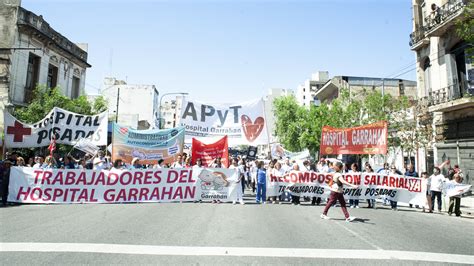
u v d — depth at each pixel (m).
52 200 11.47
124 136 13.45
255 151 21.58
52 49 23.33
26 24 19.97
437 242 6.85
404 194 12.95
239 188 12.61
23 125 12.58
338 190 9.27
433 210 13.01
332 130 14.97
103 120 13.28
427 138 20.56
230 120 14.16
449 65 19.73
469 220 10.81
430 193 12.84
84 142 13.01
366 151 13.91
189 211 9.93
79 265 4.72
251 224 8.12
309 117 40.00
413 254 5.77
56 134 12.79
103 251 5.44
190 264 4.89
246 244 6.14
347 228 8.02
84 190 11.70
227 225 7.89
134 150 13.46
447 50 20.06
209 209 10.48
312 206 12.38
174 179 12.38
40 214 9.02
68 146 19.98
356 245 6.30
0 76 19.22
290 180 13.20
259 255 5.43
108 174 11.92
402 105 23.59
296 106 44.69
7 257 5.04
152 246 5.82
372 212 11.45
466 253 5.97
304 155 24.62
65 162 13.20
